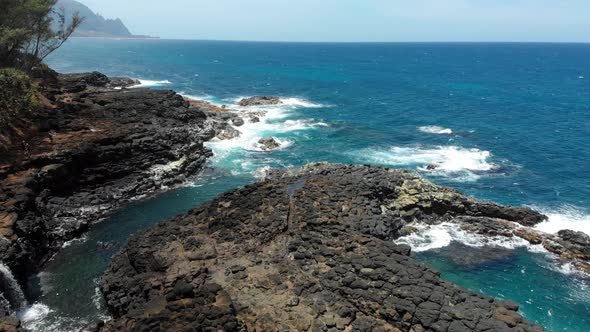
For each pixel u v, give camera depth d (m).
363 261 24.12
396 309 20.53
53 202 34.88
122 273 26.23
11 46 52.94
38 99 45.66
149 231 29.41
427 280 22.66
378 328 20.06
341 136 59.81
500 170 47.00
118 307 23.39
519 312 25.08
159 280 23.59
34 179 33.47
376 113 75.81
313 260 24.89
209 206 31.11
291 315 20.66
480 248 30.73
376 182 34.62
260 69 160.62
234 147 53.50
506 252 30.34
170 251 26.16
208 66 170.62
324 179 34.72
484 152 53.00
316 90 104.19
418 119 71.25
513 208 34.34
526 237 31.52
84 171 38.41
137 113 51.12
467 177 45.00
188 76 131.12
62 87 62.41
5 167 33.66
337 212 29.53
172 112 53.69
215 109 69.88
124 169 40.78
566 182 43.72
